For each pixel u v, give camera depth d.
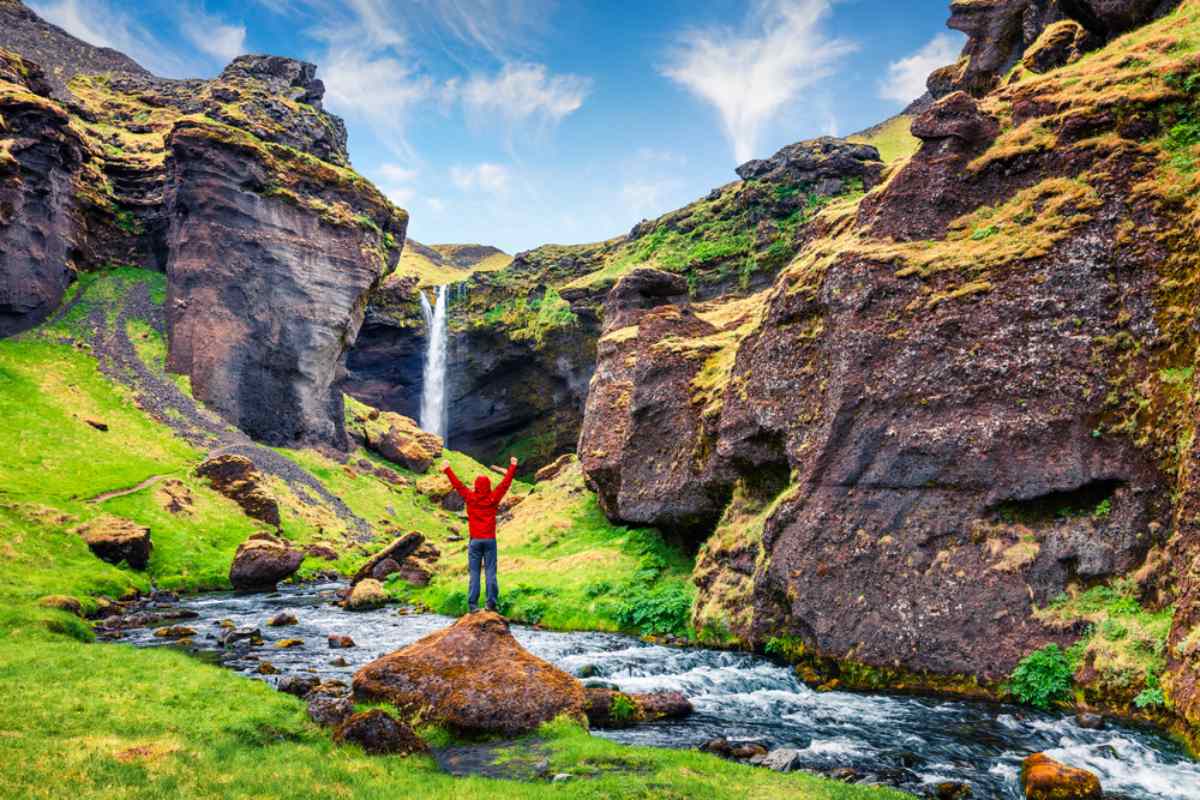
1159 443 15.43
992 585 16.69
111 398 66.88
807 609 19.27
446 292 125.38
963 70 43.25
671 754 10.91
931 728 13.80
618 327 40.75
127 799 7.61
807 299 22.81
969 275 18.95
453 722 12.12
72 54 125.81
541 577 31.34
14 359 64.56
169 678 14.22
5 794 7.35
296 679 16.38
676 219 112.06
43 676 13.33
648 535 32.81
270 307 82.38
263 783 8.53
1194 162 17.02
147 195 90.75
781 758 11.53
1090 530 15.97
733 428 24.89
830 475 20.03
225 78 108.69
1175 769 11.22
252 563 42.78
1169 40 20.17
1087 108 19.16
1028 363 17.48
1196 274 15.66
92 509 45.66
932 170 21.34
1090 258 17.31
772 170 101.31
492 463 115.19
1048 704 14.91
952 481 17.94
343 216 91.19
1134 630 14.47
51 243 74.88
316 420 85.19
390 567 38.91
